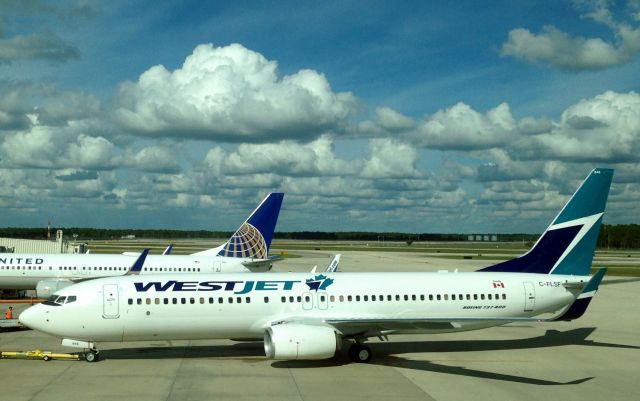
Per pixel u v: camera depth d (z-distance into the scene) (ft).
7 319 114.62
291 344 82.94
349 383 76.95
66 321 86.43
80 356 90.43
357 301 93.76
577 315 102.53
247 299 90.84
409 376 81.46
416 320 86.22
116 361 89.20
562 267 104.68
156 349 98.84
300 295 92.38
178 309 88.94
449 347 103.35
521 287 99.45
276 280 93.50
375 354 96.73
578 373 84.58
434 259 399.24
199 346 101.55
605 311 150.51
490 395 72.23
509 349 102.01
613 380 80.69
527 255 104.68
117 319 87.45
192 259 159.84
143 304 88.12
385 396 70.95
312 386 75.20
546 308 100.53
